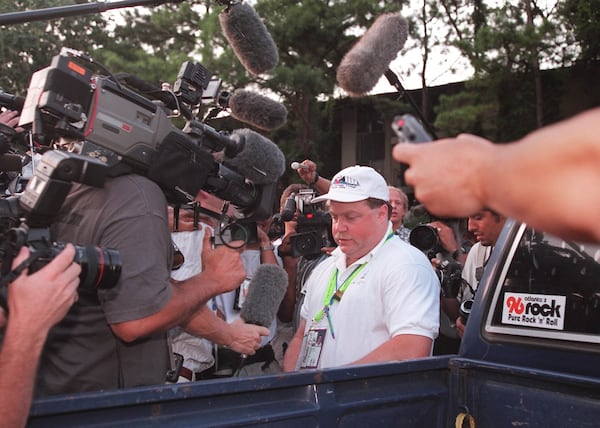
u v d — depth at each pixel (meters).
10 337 1.51
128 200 1.92
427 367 2.21
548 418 2.06
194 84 2.37
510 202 0.94
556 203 0.89
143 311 1.85
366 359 2.74
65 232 1.97
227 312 3.77
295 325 4.24
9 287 1.56
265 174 2.25
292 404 1.91
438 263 4.05
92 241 1.92
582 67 17.59
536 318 2.18
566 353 2.10
